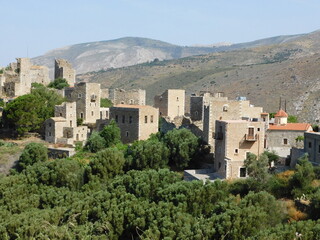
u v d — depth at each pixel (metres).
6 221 65.38
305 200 62.00
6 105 119.94
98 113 126.56
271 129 94.50
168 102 127.69
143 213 60.53
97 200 67.19
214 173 82.62
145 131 105.81
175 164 90.62
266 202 57.03
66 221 64.75
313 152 77.94
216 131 84.50
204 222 55.31
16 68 149.88
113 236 60.34
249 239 48.94
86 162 94.06
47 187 79.88
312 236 48.22
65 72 158.62
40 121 115.69
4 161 98.75
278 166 83.00
